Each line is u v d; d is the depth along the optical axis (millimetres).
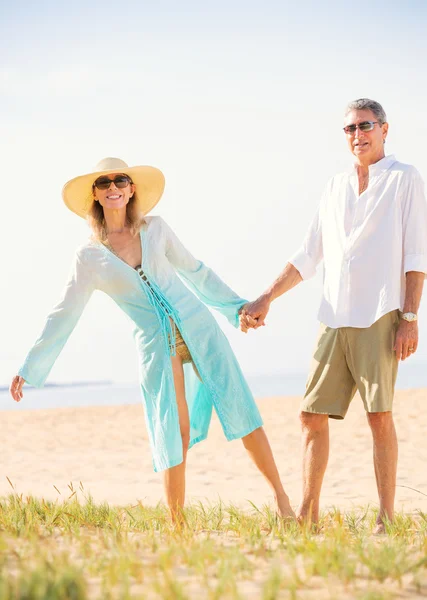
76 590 2465
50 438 12602
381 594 2635
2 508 4676
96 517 4562
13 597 2383
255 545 3553
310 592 2721
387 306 4465
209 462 9492
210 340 4602
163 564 2959
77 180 4660
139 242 4641
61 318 4656
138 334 4605
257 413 4605
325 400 4645
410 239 4500
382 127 4648
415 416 12656
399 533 4133
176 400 4527
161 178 4926
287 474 8438
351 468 8617
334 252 4660
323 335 4699
